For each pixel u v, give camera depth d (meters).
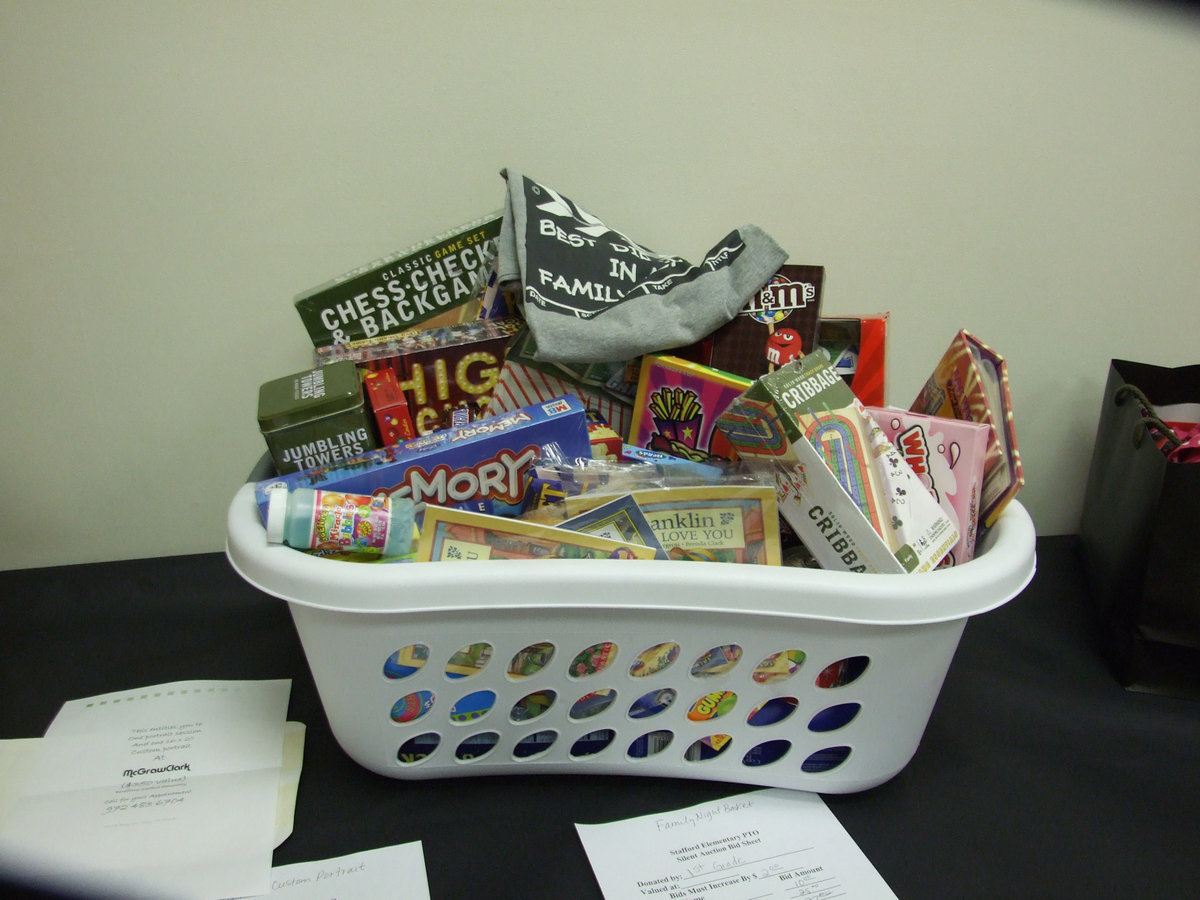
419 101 0.77
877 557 0.53
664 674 0.54
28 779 0.58
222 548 0.92
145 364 0.82
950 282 0.94
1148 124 0.90
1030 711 0.71
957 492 0.59
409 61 0.75
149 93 0.73
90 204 0.75
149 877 0.51
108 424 0.84
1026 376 1.00
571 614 0.50
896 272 0.92
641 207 0.85
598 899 0.51
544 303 0.63
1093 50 0.85
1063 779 0.63
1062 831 0.58
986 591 0.50
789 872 0.54
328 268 0.82
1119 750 0.67
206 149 0.75
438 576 0.47
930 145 0.87
